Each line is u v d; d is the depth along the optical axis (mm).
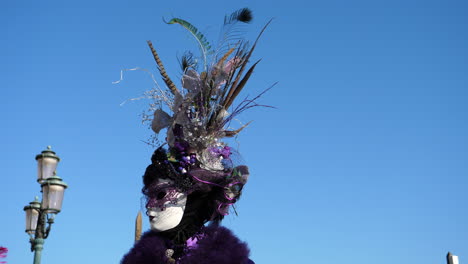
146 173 3252
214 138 3303
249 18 3426
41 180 9805
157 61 3367
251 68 3365
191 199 3283
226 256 3035
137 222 4801
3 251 4488
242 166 3318
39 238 9555
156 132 3295
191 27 3447
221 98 3342
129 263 3170
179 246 3203
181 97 3268
